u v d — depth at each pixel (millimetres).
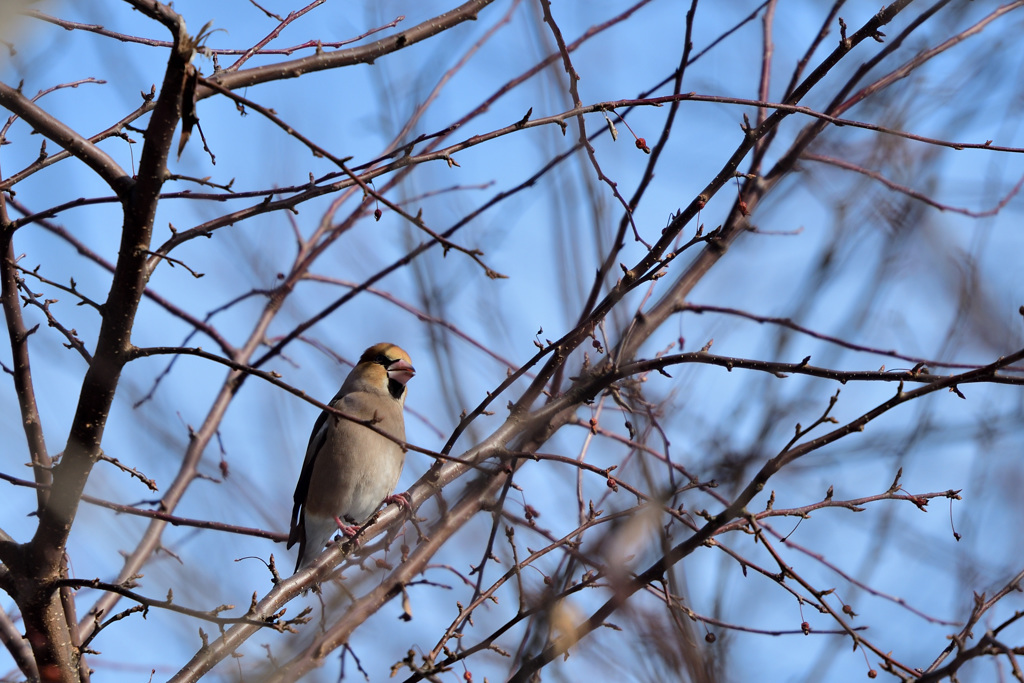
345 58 6195
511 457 7312
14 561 6418
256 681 6992
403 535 8375
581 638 6422
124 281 5738
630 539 6410
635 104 6750
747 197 9445
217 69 6348
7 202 8898
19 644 7383
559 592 6598
